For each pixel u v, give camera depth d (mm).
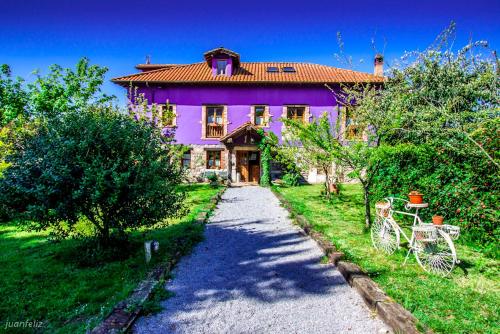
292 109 20750
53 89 20062
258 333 3420
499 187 5613
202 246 6668
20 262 5582
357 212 9805
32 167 5129
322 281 4777
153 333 3406
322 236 6867
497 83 7453
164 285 4660
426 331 3137
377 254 5738
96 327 3314
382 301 3789
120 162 5387
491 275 4672
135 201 5543
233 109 20641
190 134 20641
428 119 8242
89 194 5055
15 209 5254
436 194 6863
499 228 5535
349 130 9625
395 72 10531
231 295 4348
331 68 22875
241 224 8688
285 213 10219
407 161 7949
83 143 5102
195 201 12305
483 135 5836
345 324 3568
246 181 20875
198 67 22688
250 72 21844
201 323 3615
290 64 23688
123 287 4426
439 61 9945
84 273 5012
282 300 4180
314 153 10328
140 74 20969
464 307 3727
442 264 4855
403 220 7992
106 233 5812
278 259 5797
